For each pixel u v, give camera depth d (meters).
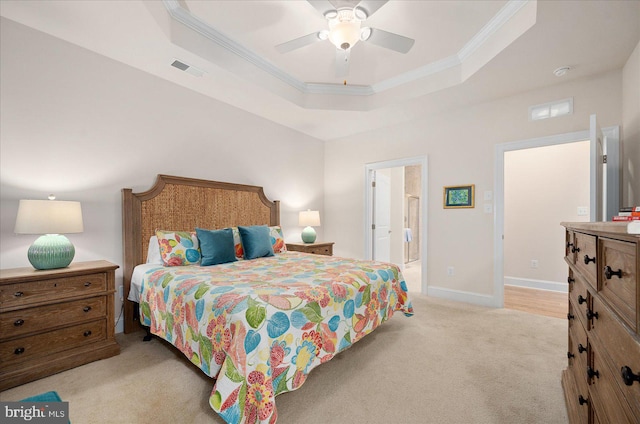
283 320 1.47
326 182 5.18
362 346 2.32
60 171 2.34
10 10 1.99
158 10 2.13
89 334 2.07
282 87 3.37
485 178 3.44
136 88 2.78
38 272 1.90
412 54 2.88
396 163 4.27
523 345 2.33
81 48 2.44
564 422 1.44
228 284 1.85
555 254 4.16
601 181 2.40
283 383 1.42
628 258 0.67
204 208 3.29
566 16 1.93
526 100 3.16
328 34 2.15
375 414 1.51
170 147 3.05
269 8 2.25
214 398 1.34
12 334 1.77
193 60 2.60
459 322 2.86
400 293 2.61
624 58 2.46
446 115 3.76
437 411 1.53
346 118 4.04
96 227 2.53
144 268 2.55
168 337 1.98
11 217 2.11
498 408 1.55
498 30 2.37
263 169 4.08
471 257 3.54
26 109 2.17
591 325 1.04
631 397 0.64
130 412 1.51
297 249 4.18
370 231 4.68
